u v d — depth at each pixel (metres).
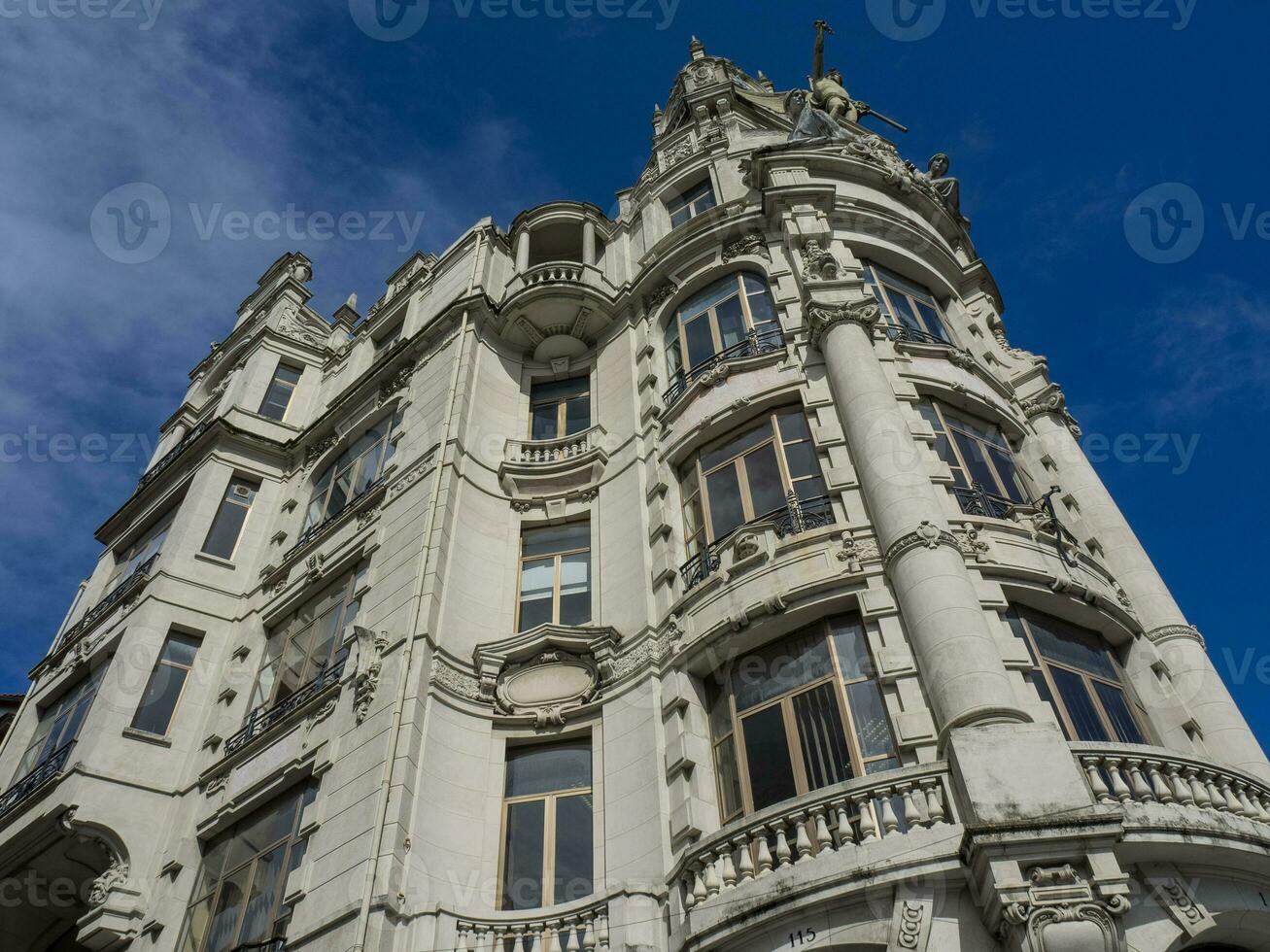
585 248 25.78
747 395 18.08
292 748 16.75
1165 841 10.44
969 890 10.58
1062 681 14.00
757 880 11.48
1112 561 16.66
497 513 19.44
